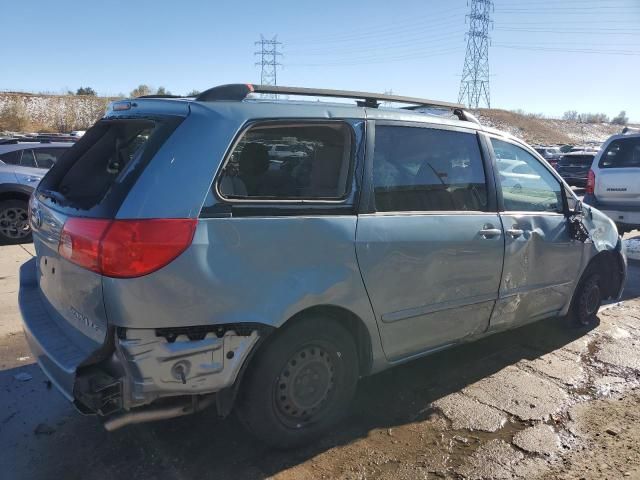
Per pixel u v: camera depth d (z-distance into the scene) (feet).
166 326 8.20
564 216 15.19
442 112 12.98
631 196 27.45
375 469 9.70
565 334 16.65
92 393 8.00
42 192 10.92
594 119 365.61
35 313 10.42
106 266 7.99
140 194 8.18
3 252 26.27
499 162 13.38
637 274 24.99
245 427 9.77
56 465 9.62
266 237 8.98
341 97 10.75
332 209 9.91
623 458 10.23
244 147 9.25
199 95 9.61
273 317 8.98
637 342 16.11
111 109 11.25
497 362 14.47
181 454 9.98
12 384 12.57
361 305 10.24
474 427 11.18
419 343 11.64
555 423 11.43
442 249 11.41
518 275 13.46
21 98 230.89
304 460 9.89
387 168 10.90
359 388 12.78
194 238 8.28
